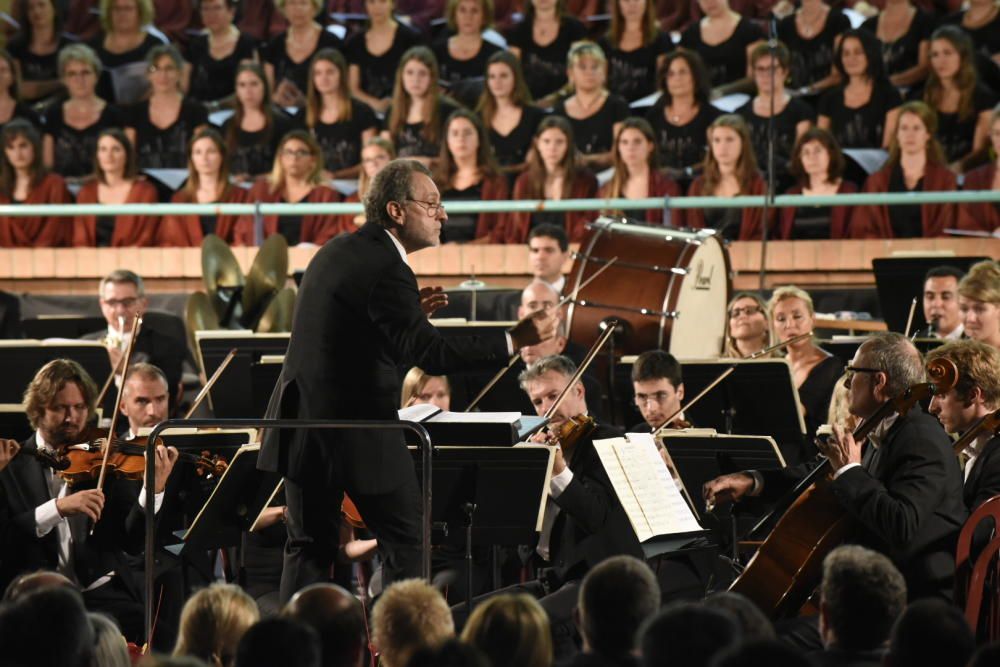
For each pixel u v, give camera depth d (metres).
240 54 39.66
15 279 35.03
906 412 16.12
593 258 27.98
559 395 19.86
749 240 33.50
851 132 34.94
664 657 9.63
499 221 34.38
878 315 32.56
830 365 25.05
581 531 18.66
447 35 38.91
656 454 18.09
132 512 18.84
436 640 11.62
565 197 34.09
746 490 18.09
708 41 37.16
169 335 27.34
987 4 36.31
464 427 15.79
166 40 40.16
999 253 32.06
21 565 18.84
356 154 36.62
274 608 19.33
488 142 34.97
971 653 10.35
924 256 27.45
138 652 16.78
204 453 18.81
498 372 24.64
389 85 38.50
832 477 16.09
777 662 8.69
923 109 33.16
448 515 17.22
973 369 16.61
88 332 29.58
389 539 16.08
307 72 38.53
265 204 32.97
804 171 33.59
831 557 12.25
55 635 10.63
